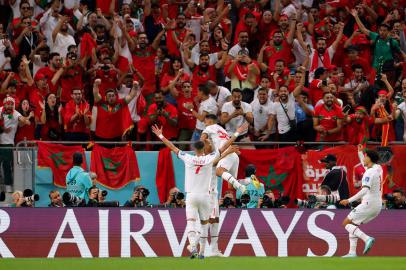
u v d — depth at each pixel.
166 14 68.81
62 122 57.25
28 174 53.19
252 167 53.06
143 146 56.44
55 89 59.94
